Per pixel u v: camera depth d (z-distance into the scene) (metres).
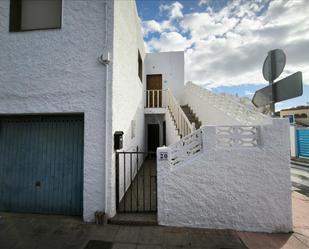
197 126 7.32
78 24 4.20
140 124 8.94
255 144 3.71
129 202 4.70
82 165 4.28
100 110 4.03
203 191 3.71
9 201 4.44
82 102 4.09
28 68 4.26
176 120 7.43
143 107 10.08
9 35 4.37
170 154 3.85
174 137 7.21
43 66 4.22
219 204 3.67
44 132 4.45
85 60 4.14
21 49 4.31
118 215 4.01
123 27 5.07
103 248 3.04
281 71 3.43
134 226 3.72
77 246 3.10
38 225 3.78
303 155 11.70
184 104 11.12
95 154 3.97
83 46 4.16
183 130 6.53
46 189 4.37
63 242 3.21
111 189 3.91
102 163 3.95
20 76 4.27
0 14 4.45
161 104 11.62
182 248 3.04
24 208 4.39
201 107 7.68
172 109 8.32
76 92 4.11
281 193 3.56
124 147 5.18
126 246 3.09
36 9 4.60
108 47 4.10
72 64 4.16
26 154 4.46
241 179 3.64
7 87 4.29
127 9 5.64
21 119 4.52
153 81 12.47
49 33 4.26
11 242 3.22
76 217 4.12
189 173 3.74
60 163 4.36
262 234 3.48
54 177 4.36
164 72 12.38
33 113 4.23
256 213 3.59
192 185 3.73
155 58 12.49
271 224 3.54
